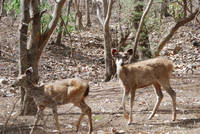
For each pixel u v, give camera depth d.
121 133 6.85
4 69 12.98
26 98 7.96
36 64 7.97
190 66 13.68
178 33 19.98
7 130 6.89
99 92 10.68
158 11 14.25
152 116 7.86
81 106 6.80
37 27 7.90
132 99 7.74
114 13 16.83
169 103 9.14
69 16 15.76
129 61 11.75
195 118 7.77
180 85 11.06
